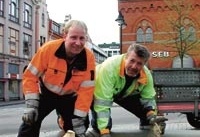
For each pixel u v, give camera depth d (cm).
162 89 905
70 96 324
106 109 310
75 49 295
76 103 309
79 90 311
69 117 327
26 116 314
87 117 340
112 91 315
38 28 5559
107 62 317
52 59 308
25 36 5088
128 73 313
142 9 4012
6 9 4491
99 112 309
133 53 304
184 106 912
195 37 3784
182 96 913
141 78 324
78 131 307
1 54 4322
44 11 5884
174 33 3528
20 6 4906
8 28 4550
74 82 310
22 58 4891
